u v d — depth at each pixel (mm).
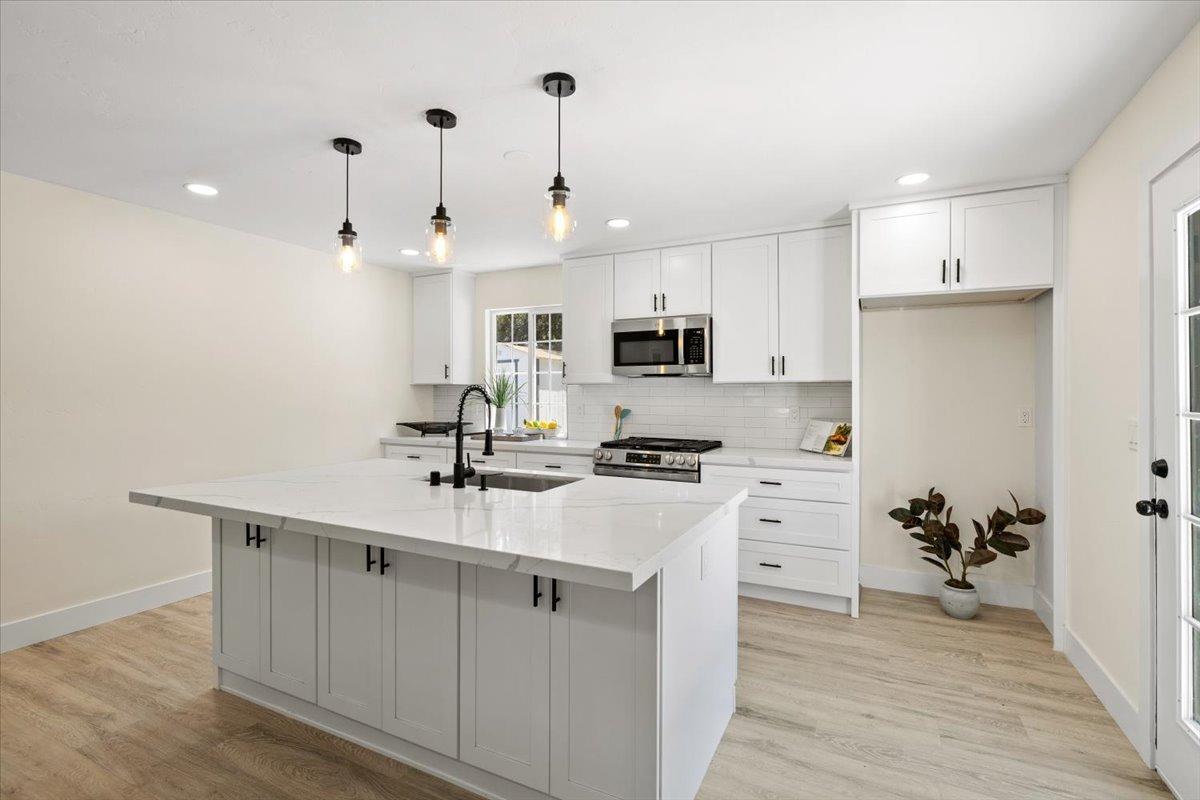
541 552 1503
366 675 2076
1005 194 3000
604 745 1670
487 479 2820
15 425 2902
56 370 3047
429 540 1634
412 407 5332
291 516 1896
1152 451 1981
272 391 4121
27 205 2941
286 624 2262
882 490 3750
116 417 3285
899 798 1852
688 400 4457
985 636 3045
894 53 1862
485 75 1992
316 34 1765
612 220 3668
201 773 1980
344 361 4680
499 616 1817
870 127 2381
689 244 4074
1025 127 2375
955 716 2305
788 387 4121
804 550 3459
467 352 5316
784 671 2676
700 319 3971
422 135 2445
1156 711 1961
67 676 2623
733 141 2516
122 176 2914
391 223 3721
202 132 2414
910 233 3201
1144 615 2010
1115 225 2293
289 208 3422
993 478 3484
